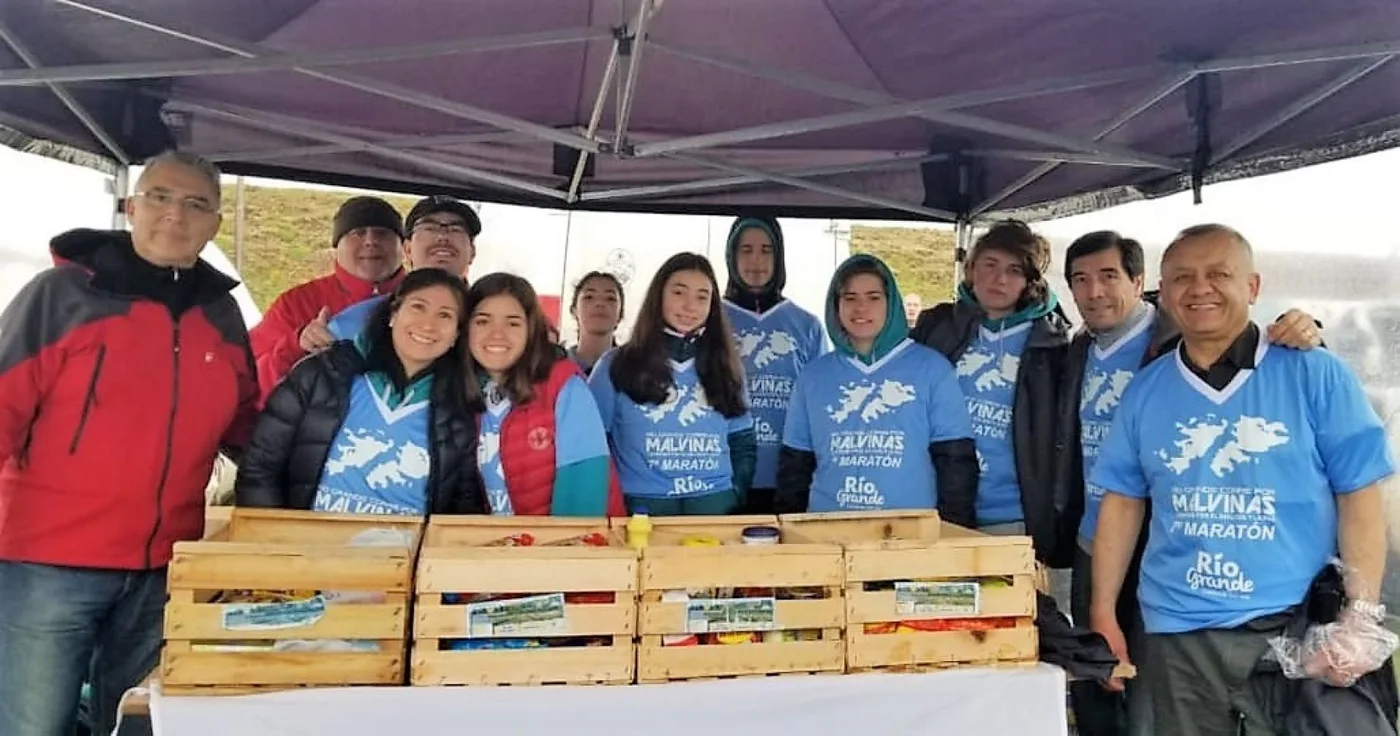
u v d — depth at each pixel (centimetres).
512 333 225
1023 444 294
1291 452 200
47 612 205
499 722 155
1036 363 298
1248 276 208
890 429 279
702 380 292
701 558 162
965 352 309
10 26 251
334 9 267
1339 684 191
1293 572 200
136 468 210
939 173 409
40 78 244
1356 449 197
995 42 269
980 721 170
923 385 281
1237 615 202
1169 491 214
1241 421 204
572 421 231
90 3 230
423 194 431
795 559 166
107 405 208
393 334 220
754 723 162
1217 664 204
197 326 221
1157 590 216
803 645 166
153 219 212
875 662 168
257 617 150
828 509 285
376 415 215
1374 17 217
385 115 360
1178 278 210
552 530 196
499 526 194
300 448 213
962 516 276
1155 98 277
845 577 168
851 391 285
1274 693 199
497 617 155
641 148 306
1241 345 208
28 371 202
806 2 259
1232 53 250
